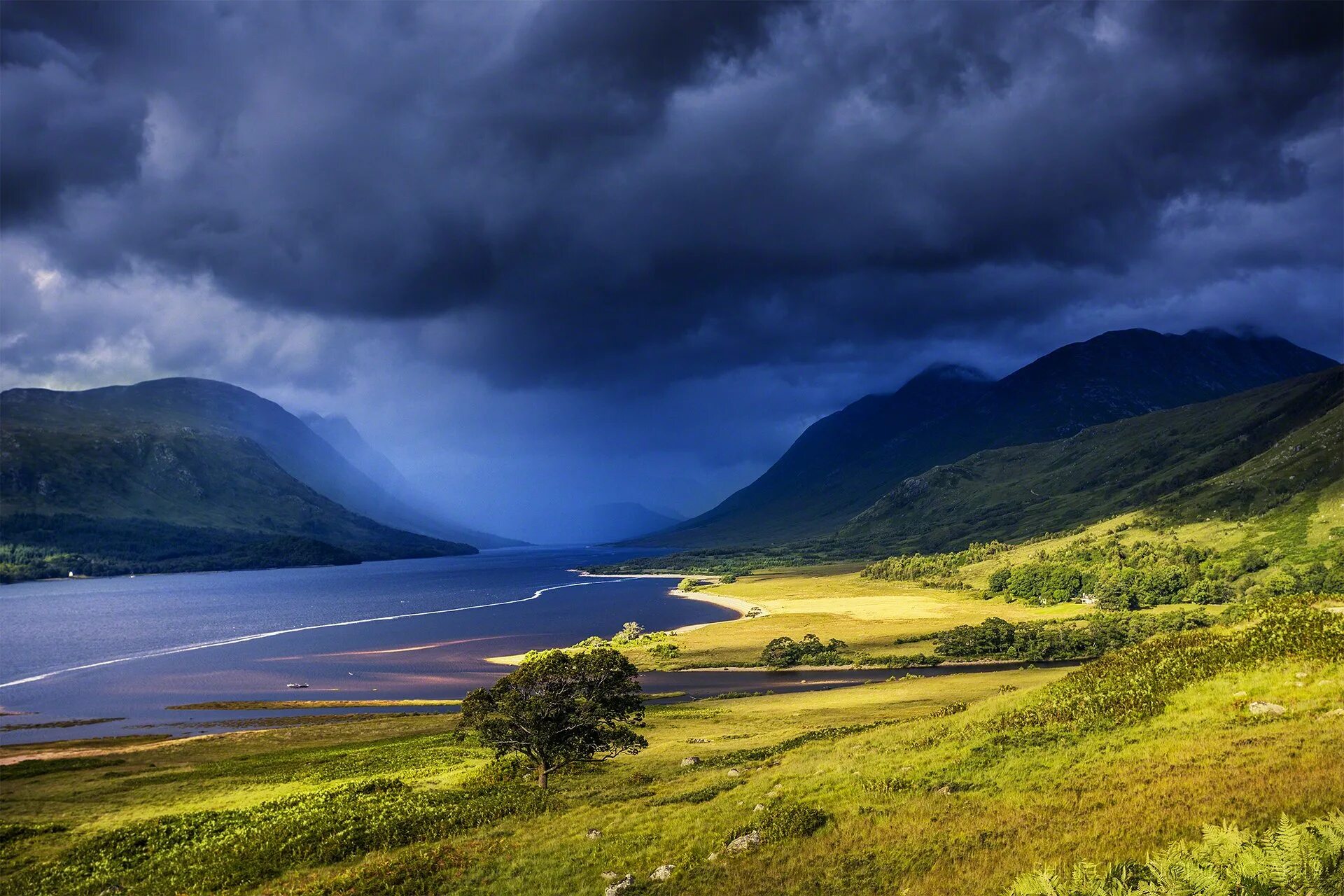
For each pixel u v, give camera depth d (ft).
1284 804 71.56
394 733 325.21
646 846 101.60
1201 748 101.45
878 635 639.35
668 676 495.00
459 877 98.48
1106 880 51.62
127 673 548.72
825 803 109.91
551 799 146.72
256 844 131.44
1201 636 168.86
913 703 288.92
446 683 496.23
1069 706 141.69
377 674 533.55
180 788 223.51
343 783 201.77
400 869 102.78
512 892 90.84
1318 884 40.78
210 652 641.40
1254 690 126.93
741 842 94.27
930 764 122.21
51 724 391.45
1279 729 103.65
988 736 132.87
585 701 180.24
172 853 137.08
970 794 102.22
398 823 134.41
